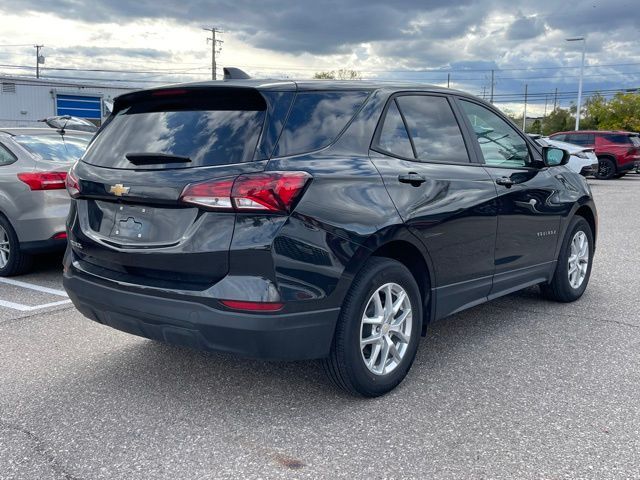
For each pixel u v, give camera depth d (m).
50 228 6.39
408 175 3.76
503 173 4.64
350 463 2.98
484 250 4.39
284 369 4.17
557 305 5.72
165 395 3.77
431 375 4.06
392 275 3.65
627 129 49.00
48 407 3.60
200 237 3.18
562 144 18.80
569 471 2.90
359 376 3.54
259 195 3.10
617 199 15.86
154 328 3.38
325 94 3.63
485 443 3.16
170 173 3.30
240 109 3.43
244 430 3.32
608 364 4.25
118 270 3.56
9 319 5.30
